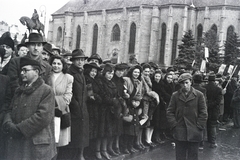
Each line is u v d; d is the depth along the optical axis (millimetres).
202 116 9047
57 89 8219
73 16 107438
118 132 10789
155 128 13898
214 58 62156
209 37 71312
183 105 9172
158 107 13500
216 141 16141
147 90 12430
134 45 92000
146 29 89062
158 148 13367
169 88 14133
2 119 6910
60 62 8461
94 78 10273
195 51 66000
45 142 6277
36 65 6430
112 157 10789
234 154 13203
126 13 93375
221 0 82125
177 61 65250
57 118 7754
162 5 85438
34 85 6391
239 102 20922
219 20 80438
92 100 9734
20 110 6309
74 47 107062
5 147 6871
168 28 82812
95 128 10000
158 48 86188
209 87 14812
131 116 11398
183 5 82250
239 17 79812
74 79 9195
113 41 98000
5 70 8555
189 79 9156
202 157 12375
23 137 6215
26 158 6145
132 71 11750
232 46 67750
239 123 21047
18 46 9633
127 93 11414
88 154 10688
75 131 9000
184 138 8969
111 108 10336
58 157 9578
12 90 7215
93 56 11547
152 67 14867
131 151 11773
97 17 101812
